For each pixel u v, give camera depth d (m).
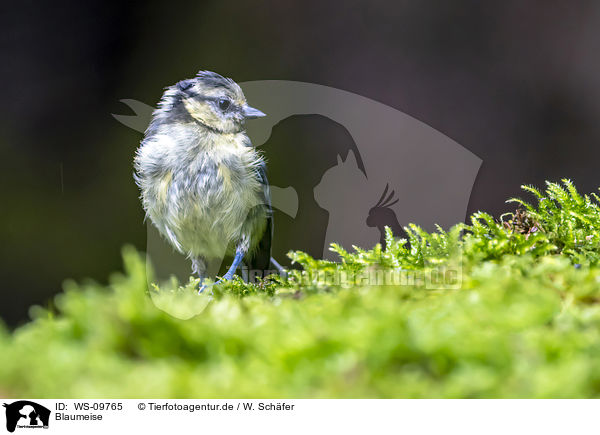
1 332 1.97
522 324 2.12
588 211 3.75
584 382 1.69
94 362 1.76
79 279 14.00
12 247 13.85
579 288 2.59
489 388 1.69
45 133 14.28
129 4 14.73
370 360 1.78
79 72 14.54
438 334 1.89
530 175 14.50
